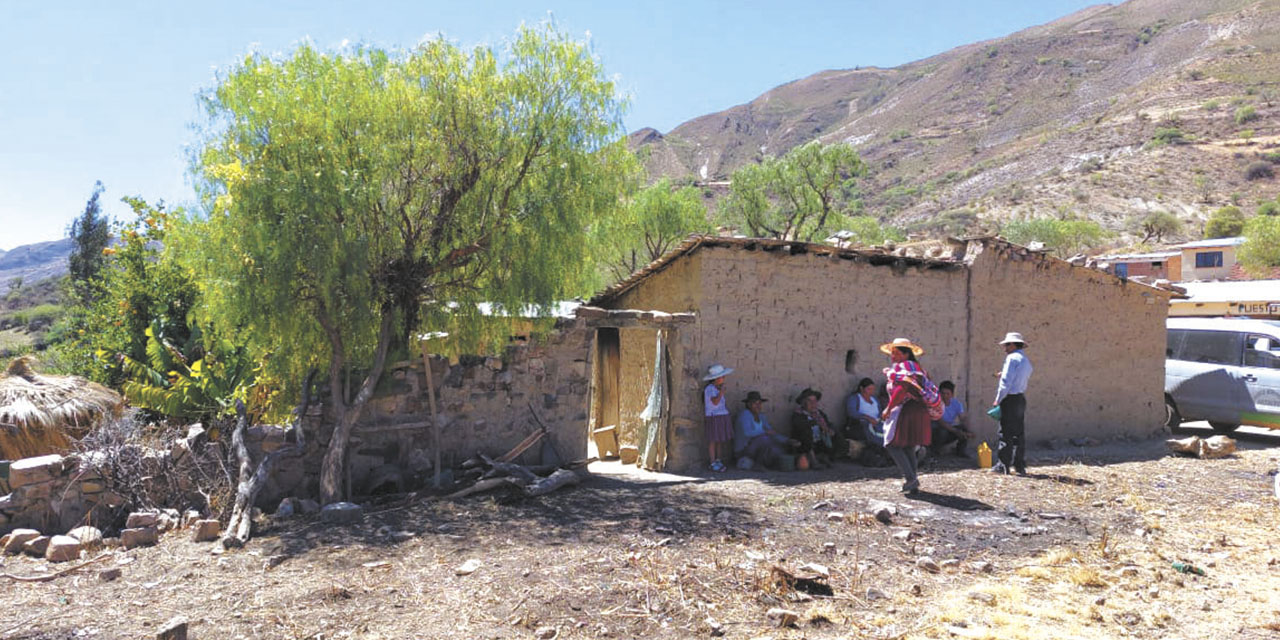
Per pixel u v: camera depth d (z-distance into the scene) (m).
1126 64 167.88
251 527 7.48
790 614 5.00
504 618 5.02
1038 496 8.72
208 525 7.21
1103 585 5.93
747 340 11.12
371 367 9.25
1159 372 14.34
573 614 5.07
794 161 32.28
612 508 8.03
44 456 7.88
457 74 8.99
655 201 25.53
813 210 32.31
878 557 6.43
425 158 8.86
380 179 8.45
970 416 12.60
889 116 197.38
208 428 9.19
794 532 7.09
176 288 13.07
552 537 6.91
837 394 11.71
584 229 9.77
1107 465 10.87
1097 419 13.64
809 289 11.55
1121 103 130.12
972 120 169.25
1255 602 5.62
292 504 8.30
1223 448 11.52
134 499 7.85
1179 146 95.44
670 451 10.76
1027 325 13.08
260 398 10.26
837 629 4.95
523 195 9.16
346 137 8.54
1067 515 7.91
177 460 8.27
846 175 32.72
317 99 8.31
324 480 8.46
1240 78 118.75
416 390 9.59
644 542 6.70
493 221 9.07
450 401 9.81
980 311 12.67
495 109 9.05
